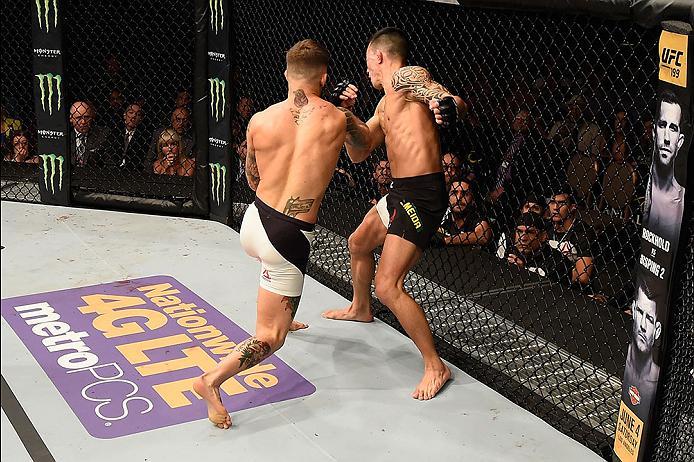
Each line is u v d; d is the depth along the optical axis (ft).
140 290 13.76
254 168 10.73
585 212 13.65
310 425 10.12
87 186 18.35
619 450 9.42
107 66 19.69
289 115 10.11
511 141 14.66
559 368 11.66
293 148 10.01
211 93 16.65
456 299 13.94
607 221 13.39
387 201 11.44
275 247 9.94
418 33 14.94
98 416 10.16
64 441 9.62
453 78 14.89
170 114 19.89
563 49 13.57
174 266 14.82
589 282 13.39
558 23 12.36
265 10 16.35
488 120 13.92
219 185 17.03
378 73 11.23
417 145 10.89
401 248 10.87
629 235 13.20
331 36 16.31
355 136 10.71
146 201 17.61
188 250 15.62
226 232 16.71
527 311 13.42
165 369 11.30
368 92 16.17
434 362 11.02
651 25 8.70
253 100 16.90
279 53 16.83
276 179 10.04
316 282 14.48
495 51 14.39
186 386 10.91
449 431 10.08
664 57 8.34
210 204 17.37
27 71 20.26
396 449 9.67
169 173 18.74
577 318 13.12
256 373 11.34
